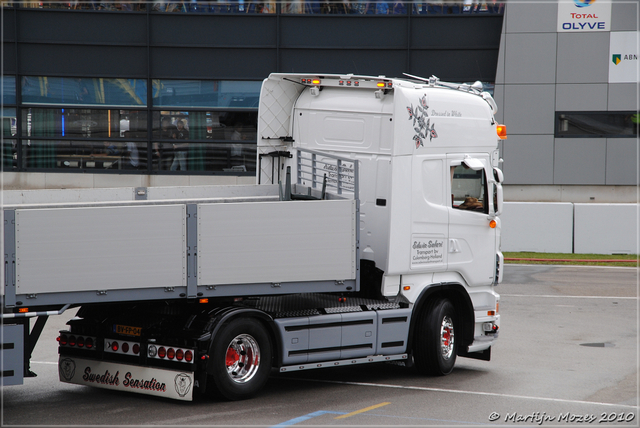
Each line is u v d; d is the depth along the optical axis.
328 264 15.41
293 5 47.03
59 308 13.52
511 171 48.56
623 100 47.56
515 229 46.06
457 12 47.22
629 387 17.16
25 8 45.94
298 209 15.13
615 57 47.28
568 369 19.14
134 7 46.66
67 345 15.84
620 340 23.28
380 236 17.27
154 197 16.86
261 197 17.45
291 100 19.55
